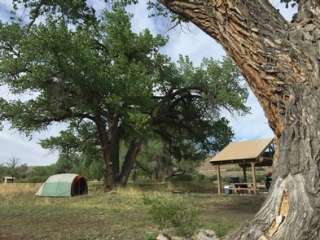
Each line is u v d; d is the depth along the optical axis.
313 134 3.61
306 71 3.78
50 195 30.69
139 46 33.31
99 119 32.22
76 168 63.28
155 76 35.28
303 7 4.09
